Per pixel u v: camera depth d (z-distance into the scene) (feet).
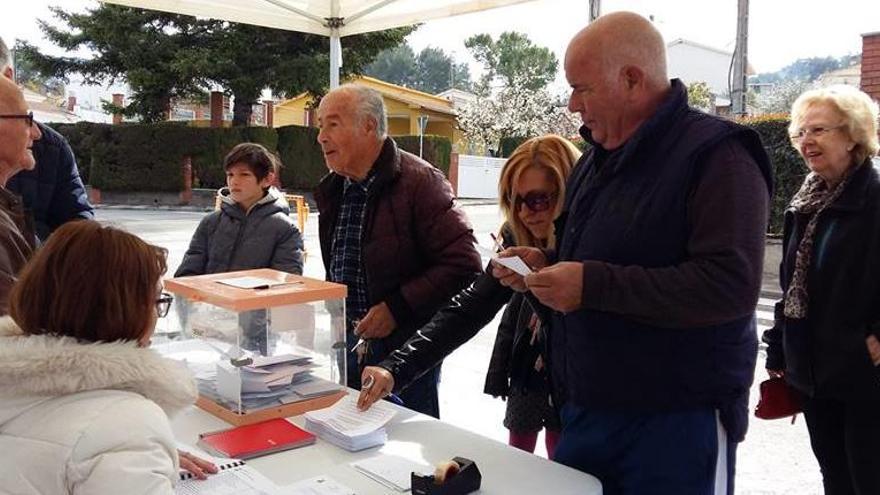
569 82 5.28
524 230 6.91
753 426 12.41
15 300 3.74
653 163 4.99
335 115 7.87
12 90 6.09
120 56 62.23
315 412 6.03
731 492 5.30
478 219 50.29
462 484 4.66
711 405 5.04
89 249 3.69
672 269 4.66
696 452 4.99
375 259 8.09
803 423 12.50
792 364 7.44
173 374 3.82
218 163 64.95
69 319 3.64
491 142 95.04
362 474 5.05
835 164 7.23
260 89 63.41
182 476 4.82
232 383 6.07
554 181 6.67
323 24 15.28
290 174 66.59
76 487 3.34
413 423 6.15
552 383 5.90
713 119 4.97
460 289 7.95
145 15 61.62
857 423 6.98
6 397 3.53
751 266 4.60
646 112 5.16
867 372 6.87
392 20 14.42
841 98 7.16
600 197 5.29
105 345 3.60
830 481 7.47
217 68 59.72
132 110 67.46
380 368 6.13
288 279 6.95
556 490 4.80
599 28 5.11
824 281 7.16
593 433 5.34
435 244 8.02
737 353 5.03
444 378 15.17
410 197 8.06
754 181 4.75
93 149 65.21
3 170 6.14
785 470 10.68
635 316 4.73
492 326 19.54
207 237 10.80
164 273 3.96
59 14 64.28
